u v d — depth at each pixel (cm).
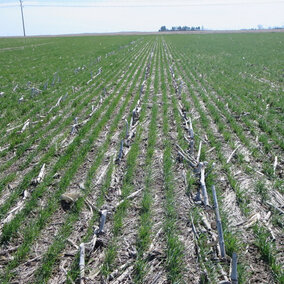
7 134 823
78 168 629
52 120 948
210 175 580
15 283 349
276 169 621
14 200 511
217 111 1030
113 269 371
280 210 476
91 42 5362
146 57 2820
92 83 1547
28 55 3055
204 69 2014
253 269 368
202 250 389
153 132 800
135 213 479
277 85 1483
